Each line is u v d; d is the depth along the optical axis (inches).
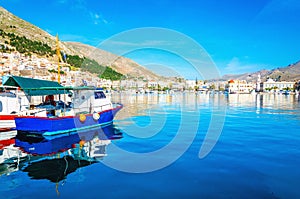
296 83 6496.1
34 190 257.6
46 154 409.1
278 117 950.4
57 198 239.3
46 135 556.7
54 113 680.4
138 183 274.7
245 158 374.0
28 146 472.4
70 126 592.4
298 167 329.1
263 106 1576.0
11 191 255.4
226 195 243.8
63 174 306.5
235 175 299.3
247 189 257.3
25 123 570.6
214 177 292.5
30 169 328.2
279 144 471.5
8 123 612.4
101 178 291.7
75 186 267.4
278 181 279.4
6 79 698.2
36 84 712.4
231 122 805.9
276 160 362.6
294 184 270.5
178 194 246.4
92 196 243.0
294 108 1412.4
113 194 247.0
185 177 292.7
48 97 851.4
